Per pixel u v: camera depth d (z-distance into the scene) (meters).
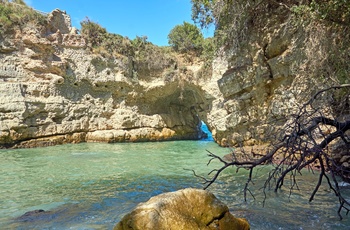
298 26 11.88
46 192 7.91
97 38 23.19
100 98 22.41
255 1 12.70
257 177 9.20
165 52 25.59
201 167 11.52
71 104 20.80
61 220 5.54
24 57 19.25
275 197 6.83
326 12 7.64
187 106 27.78
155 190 7.95
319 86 10.17
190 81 23.20
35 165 12.04
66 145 19.23
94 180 9.33
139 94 23.86
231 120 17.50
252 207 6.12
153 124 23.78
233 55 16.66
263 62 15.42
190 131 26.78
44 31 20.27
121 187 8.36
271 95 15.62
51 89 19.91
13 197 7.45
